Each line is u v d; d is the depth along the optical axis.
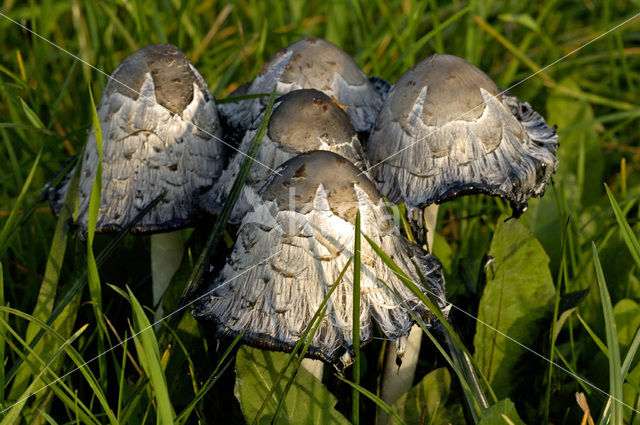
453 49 1.22
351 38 1.30
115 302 0.97
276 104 0.91
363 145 0.93
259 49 1.07
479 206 1.03
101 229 0.91
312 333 0.87
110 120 0.92
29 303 0.97
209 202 0.91
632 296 0.96
